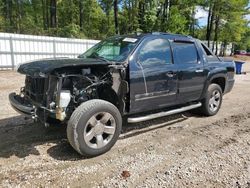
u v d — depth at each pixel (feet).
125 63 14.01
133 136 15.78
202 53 19.02
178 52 17.07
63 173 11.18
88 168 11.68
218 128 17.76
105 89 14.17
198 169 11.83
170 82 16.12
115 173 11.31
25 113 13.19
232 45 175.52
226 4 114.93
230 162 12.58
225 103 25.94
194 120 19.49
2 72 44.96
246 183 10.74
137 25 100.48
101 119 12.93
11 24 100.73
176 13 103.04
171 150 13.88
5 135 15.20
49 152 13.14
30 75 12.45
